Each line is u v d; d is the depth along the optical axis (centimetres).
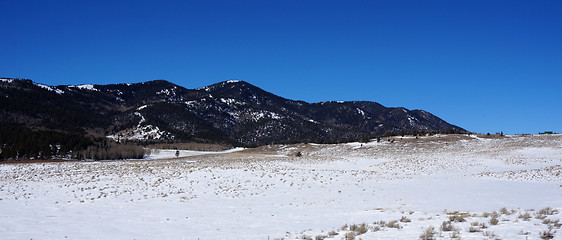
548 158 5906
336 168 5288
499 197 2241
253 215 1853
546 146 7644
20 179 3675
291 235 1275
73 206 2206
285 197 2556
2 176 3975
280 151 12600
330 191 2803
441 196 2392
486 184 3066
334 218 1648
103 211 2033
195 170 4028
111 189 2908
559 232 1036
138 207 2175
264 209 2067
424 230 1170
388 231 1210
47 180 3566
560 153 6650
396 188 2917
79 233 1436
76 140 10838
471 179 3578
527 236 1007
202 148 17488
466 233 1097
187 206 2212
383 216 1623
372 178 3638
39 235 1392
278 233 1336
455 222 1325
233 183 3203
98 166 5366
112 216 1872
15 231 1463
